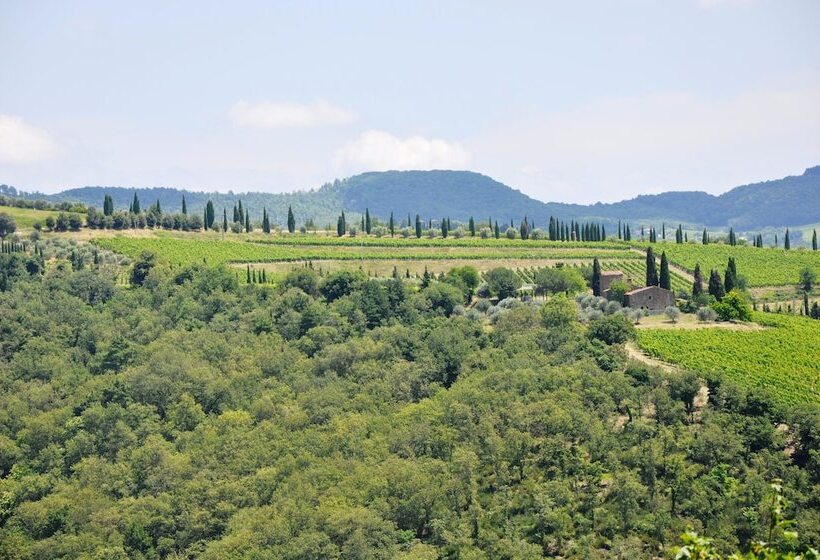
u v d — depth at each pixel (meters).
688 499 104.75
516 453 116.69
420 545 103.62
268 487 123.06
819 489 102.38
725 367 148.00
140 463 134.62
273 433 138.38
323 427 139.12
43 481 134.00
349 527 105.44
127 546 117.38
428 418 131.88
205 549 112.88
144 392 157.50
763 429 114.56
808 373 147.00
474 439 123.62
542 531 103.25
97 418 147.88
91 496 126.50
